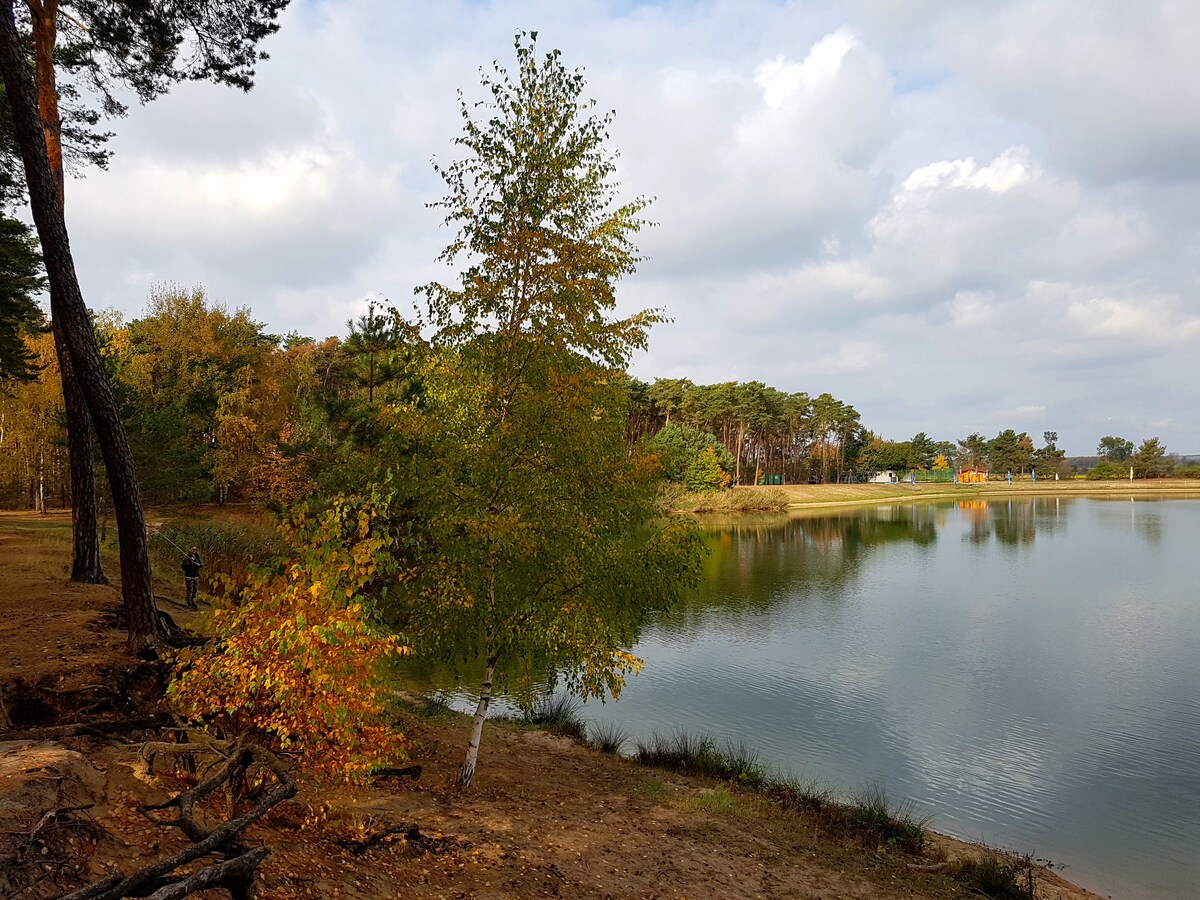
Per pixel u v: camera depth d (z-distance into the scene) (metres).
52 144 13.74
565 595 9.81
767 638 24.89
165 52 13.31
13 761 4.96
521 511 9.62
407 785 9.25
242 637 5.98
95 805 4.88
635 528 10.51
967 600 32.09
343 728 5.94
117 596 13.55
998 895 8.77
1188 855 10.55
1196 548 50.78
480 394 9.88
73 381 14.84
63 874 3.84
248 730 6.38
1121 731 16.05
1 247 17.66
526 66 10.10
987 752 14.73
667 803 10.57
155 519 28.45
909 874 9.08
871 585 36.06
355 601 6.21
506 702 17.19
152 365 41.44
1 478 40.28
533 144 10.12
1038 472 172.75
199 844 4.15
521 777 11.00
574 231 10.29
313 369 53.66
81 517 15.05
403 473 9.78
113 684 8.11
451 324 10.17
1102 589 34.84
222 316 46.47
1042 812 12.09
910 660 21.94
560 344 9.99
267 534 25.14
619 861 7.75
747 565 43.34
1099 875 10.02
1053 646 23.88
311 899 4.86
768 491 96.75
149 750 5.74
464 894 5.92
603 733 15.43
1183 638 24.95
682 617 28.45
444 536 9.39
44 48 13.47
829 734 15.70
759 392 113.50
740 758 13.95
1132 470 158.88
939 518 81.69
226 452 37.81
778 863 8.67
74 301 9.41
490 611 9.60
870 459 151.12
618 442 10.32
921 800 12.51
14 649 9.01
